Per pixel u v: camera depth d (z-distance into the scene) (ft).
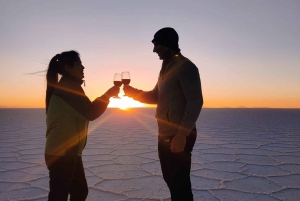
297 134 36.37
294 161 17.95
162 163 6.69
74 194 6.54
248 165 16.61
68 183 5.75
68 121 5.75
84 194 6.61
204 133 37.37
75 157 5.86
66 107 5.72
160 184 12.06
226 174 14.26
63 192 5.65
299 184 12.41
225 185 12.17
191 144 6.27
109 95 6.18
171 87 6.23
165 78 6.37
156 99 7.45
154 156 19.27
